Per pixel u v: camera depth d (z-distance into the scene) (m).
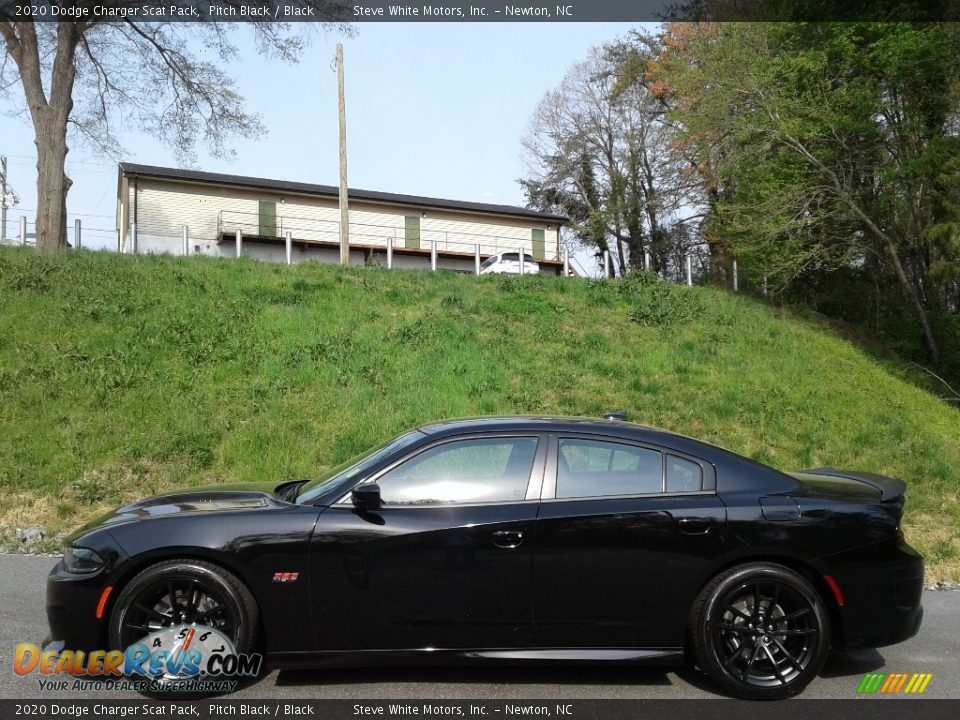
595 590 4.17
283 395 11.20
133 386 10.93
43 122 20.05
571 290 18.80
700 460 4.48
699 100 22.50
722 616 4.18
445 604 4.12
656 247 41.31
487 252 38.19
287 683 4.27
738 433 11.63
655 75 37.34
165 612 4.11
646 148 41.41
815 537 4.27
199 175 34.31
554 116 43.41
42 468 8.88
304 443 9.93
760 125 21.06
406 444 4.53
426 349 13.51
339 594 4.09
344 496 4.29
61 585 4.10
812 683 4.45
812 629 4.20
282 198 33.88
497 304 16.72
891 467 11.01
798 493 4.43
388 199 35.91
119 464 9.14
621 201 42.25
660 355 14.49
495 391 12.08
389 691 4.18
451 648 4.14
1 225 23.00
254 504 4.42
